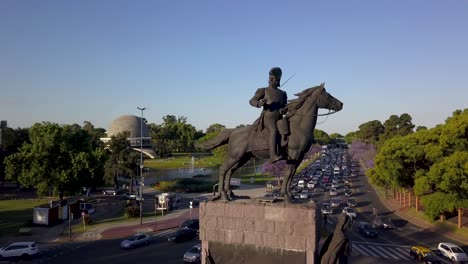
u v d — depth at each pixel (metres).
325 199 64.50
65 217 48.28
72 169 51.38
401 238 39.44
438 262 29.59
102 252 34.06
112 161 74.25
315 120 14.39
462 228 40.31
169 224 46.62
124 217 51.06
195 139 172.12
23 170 51.44
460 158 34.84
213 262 14.37
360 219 49.22
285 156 14.41
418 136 45.62
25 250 31.86
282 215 13.38
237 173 108.44
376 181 59.28
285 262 13.33
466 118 38.09
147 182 88.94
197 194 71.94
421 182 39.62
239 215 14.02
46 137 51.69
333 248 13.11
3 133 80.69
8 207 56.56
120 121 144.50
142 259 31.69
